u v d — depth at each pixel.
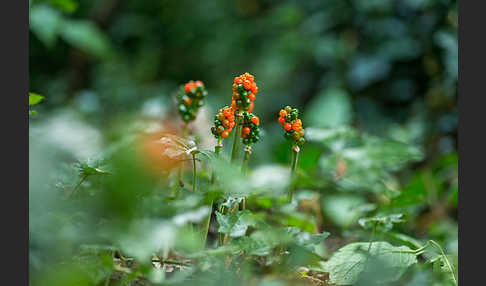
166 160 1.19
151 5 4.61
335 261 1.28
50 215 1.12
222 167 1.19
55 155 1.17
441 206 1.77
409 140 2.35
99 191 1.12
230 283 1.20
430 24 2.69
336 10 3.23
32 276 1.09
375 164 1.59
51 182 1.14
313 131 1.63
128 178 1.05
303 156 1.67
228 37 4.27
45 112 2.17
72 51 3.74
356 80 2.89
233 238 1.25
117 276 1.24
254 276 1.27
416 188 1.59
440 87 2.59
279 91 3.49
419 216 1.75
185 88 1.41
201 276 1.21
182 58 4.50
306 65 3.37
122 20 4.43
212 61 4.27
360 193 1.63
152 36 4.51
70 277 1.11
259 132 1.28
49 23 2.66
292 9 3.61
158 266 1.27
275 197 1.39
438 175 1.89
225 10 4.54
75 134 1.23
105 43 3.01
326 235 1.23
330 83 3.06
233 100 1.27
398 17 2.92
